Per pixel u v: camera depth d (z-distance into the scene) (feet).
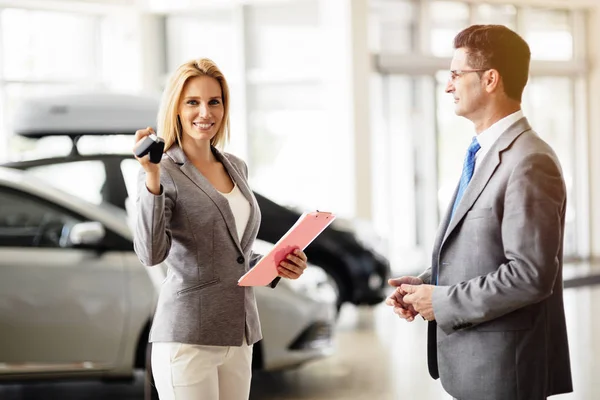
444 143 50.62
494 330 11.59
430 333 12.56
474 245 11.63
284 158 49.14
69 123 28.53
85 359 22.70
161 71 53.11
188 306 12.18
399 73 48.24
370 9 47.73
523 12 53.52
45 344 22.48
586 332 32.83
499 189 11.46
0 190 22.85
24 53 48.73
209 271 12.23
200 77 12.39
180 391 12.23
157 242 11.59
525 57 11.82
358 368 27.89
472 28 11.96
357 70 46.09
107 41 51.72
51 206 22.98
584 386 25.17
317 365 28.43
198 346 12.21
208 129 12.41
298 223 11.82
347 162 46.29
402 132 49.34
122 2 50.52
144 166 11.27
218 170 12.85
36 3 47.85
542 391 11.62
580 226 56.65
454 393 11.96
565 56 55.42
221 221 12.26
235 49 50.31
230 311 12.32
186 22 52.16
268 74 49.34
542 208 11.11
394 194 49.24
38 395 25.22
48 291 22.53
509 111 11.79
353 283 34.55
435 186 50.31
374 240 35.78
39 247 22.77
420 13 49.65
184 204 12.15
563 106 55.67
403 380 26.27
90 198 26.48
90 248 22.84
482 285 11.32
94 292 22.70
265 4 49.21
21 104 28.99
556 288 11.94
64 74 50.29
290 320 23.48
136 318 22.84
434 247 12.33
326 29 46.78
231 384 12.63
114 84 52.06
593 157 56.03
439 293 11.68
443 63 49.80
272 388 25.49
